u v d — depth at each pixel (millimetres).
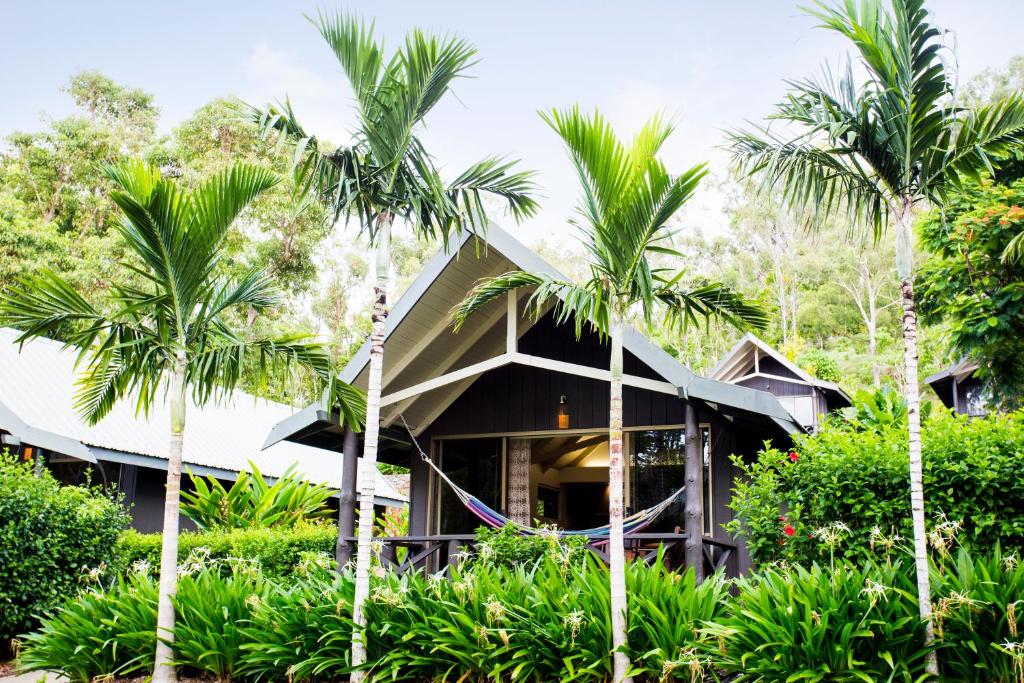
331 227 6270
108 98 27766
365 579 6090
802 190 5328
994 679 4652
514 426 9727
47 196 24734
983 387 10203
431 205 6387
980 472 5547
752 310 6246
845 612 4875
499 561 7438
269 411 17344
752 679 4977
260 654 6141
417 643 5918
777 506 6625
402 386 9391
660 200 5500
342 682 6094
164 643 6270
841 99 5188
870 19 5008
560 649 5598
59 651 6637
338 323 31438
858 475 6066
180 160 24594
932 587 4996
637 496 9062
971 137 5012
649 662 5344
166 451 12312
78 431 11102
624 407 9305
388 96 6043
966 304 9141
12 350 12469
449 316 8789
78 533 8461
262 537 10031
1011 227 8484
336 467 16812
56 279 6242
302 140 5676
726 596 5746
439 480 10078
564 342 9672
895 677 4738
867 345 30469
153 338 6598
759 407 7238
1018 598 4660
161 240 6238
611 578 5516
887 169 5191
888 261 31266
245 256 23422
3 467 8297
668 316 6398
